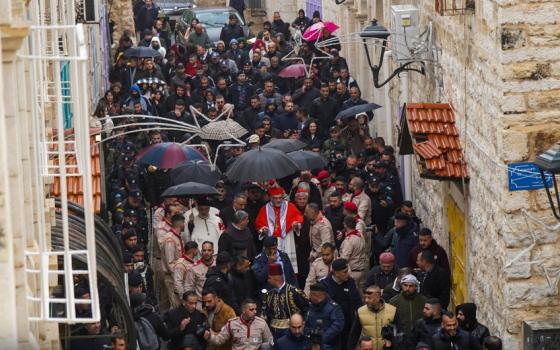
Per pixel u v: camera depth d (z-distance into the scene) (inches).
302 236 1526.8
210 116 2107.5
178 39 3179.1
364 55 2395.4
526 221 1205.7
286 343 1243.8
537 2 1192.2
